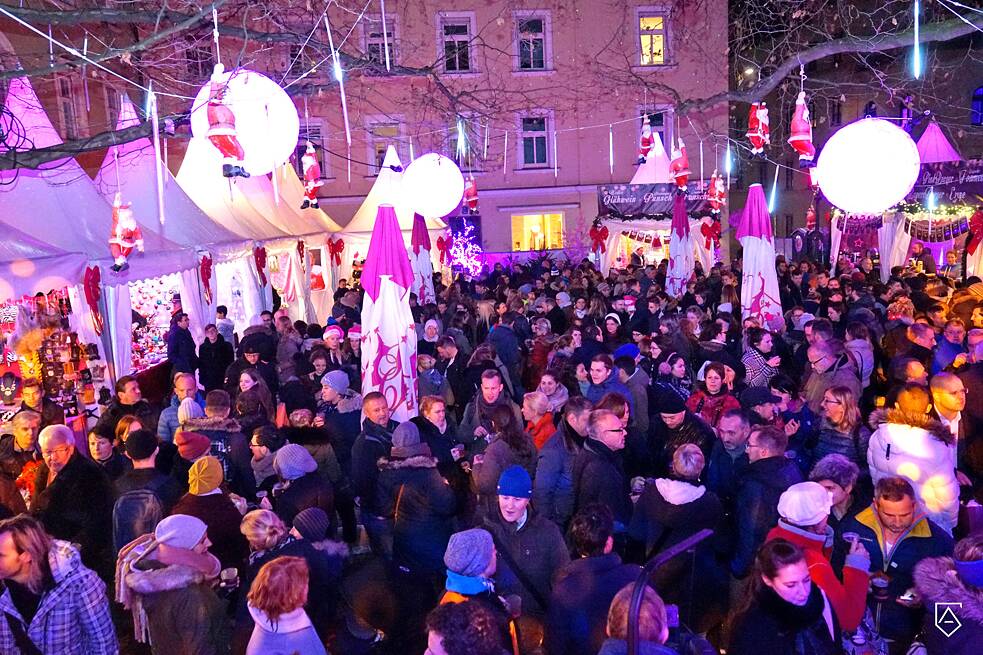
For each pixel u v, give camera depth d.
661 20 26.83
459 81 25.95
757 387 5.85
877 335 9.05
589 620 3.35
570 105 27.17
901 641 3.71
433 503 4.57
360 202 26.12
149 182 12.36
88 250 9.38
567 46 26.91
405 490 4.60
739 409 5.09
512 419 5.22
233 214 15.53
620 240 24.27
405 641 4.34
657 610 2.75
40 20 5.61
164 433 6.85
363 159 25.97
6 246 8.34
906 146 5.09
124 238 6.07
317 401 7.77
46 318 8.93
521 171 27.67
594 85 25.09
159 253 10.66
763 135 6.81
